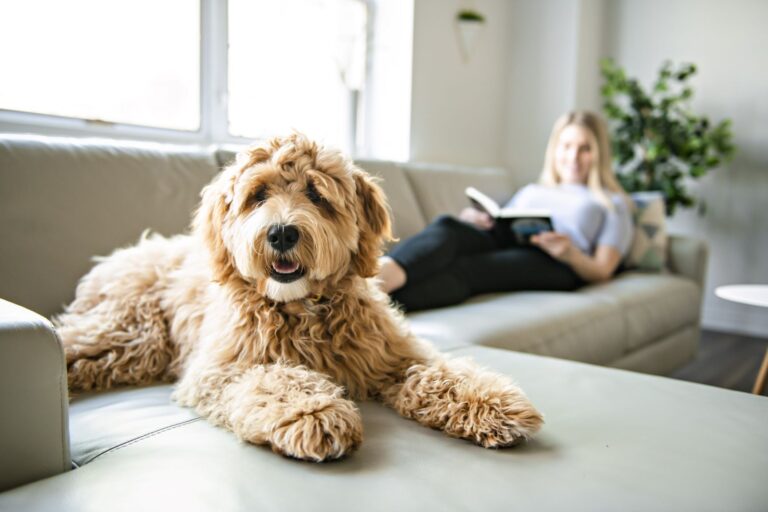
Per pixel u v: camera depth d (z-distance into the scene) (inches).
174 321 52.7
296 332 45.4
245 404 37.4
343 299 47.4
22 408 31.8
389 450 36.2
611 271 106.1
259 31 111.8
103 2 87.4
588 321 84.1
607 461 35.0
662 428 39.8
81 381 49.5
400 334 49.6
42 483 31.5
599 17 167.5
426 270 77.5
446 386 41.5
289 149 46.1
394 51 135.5
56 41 82.5
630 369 94.9
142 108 93.7
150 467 33.0
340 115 133.0
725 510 30.4
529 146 168.2
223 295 48.1
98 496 30.0
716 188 159.6
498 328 71.1
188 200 73.7
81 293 57.7
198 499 29.5
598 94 172.4
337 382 45.6
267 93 114.7
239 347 45.0
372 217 49.7
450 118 149.3
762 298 81.6
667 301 106.0
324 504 29.5
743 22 153.6
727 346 142.6
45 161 63.1
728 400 44.9
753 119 154.1
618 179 151.8
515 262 95.4
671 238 127.2
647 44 167.3
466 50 150.3
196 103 100.3
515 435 36.5
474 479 32.5
